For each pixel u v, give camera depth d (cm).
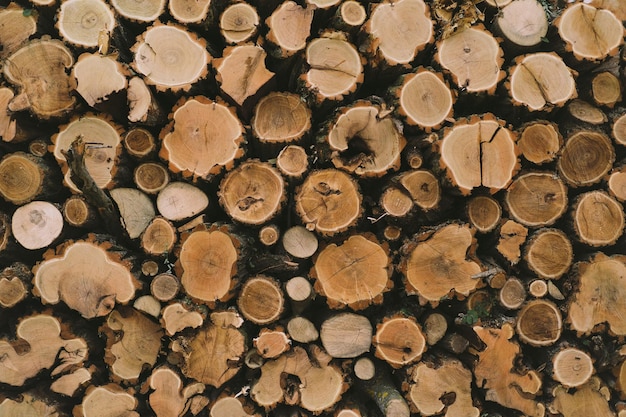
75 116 287
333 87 287
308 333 272
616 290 291
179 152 278
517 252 287
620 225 296
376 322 277
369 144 278
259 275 271
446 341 284
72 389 276
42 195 282
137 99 273
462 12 300
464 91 293
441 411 272
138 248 290
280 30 290
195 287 267
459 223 274
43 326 273
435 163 274
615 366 301
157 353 283
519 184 294
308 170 279
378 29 299
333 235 267
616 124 310
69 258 268
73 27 284
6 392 280
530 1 307
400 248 280
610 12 312
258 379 275
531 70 299
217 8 299
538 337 287
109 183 279
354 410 273
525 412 282
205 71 282
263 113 289
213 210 291
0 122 279
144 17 292
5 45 293
